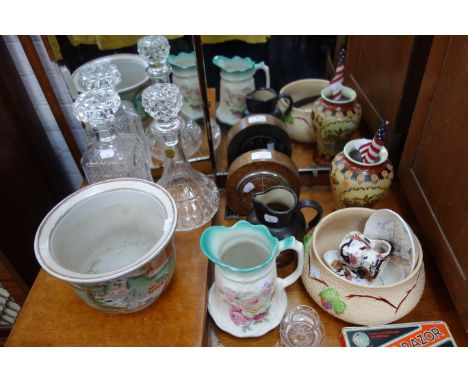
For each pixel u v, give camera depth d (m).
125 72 0.81
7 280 0.80
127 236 0.70
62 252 0.60
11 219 0.81
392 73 0.77
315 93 0.98
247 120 0.82
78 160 0.87
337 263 0.68
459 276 0.56
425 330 0.60
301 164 0.90
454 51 0.56
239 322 0.61
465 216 0.54
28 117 0.88
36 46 0.78
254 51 0.91
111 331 0.60
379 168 0.69
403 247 0.64
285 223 0.66
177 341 0.59
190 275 0.67
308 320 0.64
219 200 0.83
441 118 0.60
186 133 0.84
